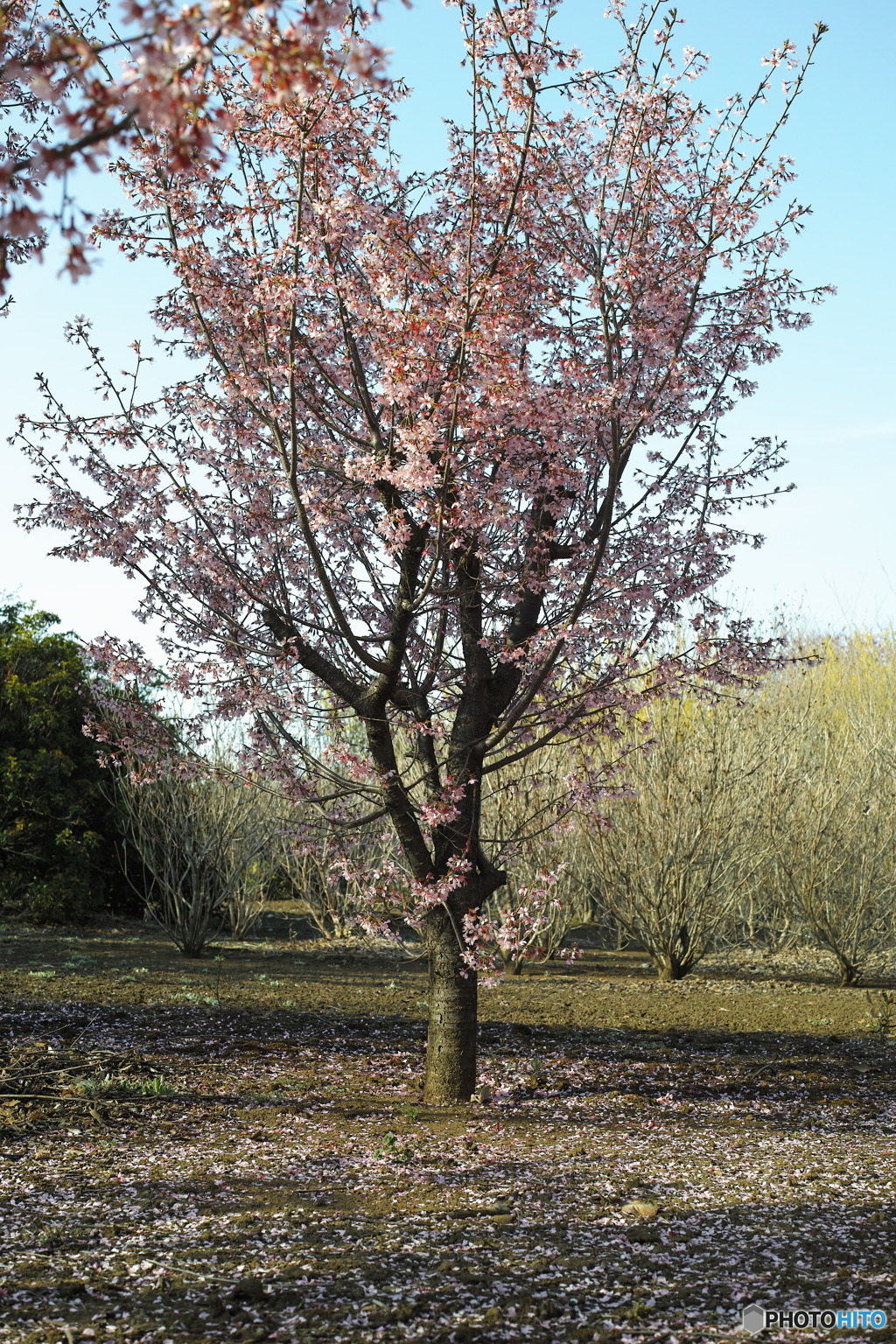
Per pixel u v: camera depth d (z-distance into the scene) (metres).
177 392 6.97
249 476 6.89
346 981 12.90
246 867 16.67
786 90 6.33
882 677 21.66
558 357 6.84
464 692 7.16
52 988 10.81
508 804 12.49
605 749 12.71
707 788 14.15
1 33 3.23
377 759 6.73
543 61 5.55
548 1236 4.61
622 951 17.16
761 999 12.37
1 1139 5.89
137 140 5.73
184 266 6.05
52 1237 4.44
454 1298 3.90
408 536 6.01
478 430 5.79
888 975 15.59
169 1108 6.77
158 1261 4.22
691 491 7.41
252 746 7.25
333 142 6.00
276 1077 7.76
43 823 16.75
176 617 6.95
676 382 6.88
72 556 6.67
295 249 5.84
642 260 6.37
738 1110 7.14
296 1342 3.51
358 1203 5.02
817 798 15.11
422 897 6.59
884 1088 7.92
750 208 6.45
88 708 17.39
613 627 6.91
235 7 2.55
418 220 6.32
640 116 6.52
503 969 14.58
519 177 5.76
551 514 6.96
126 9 2.49
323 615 7.35
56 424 6.61
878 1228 4.73
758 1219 4.84
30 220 2.57
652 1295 3.97
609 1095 7.46
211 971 13.09
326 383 6.94
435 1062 7.16
